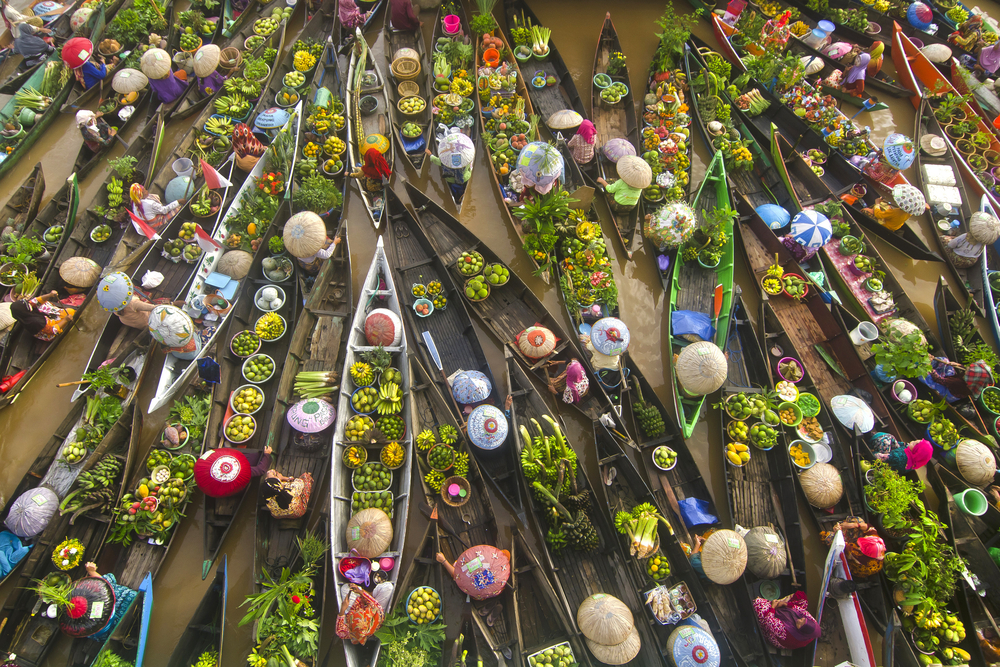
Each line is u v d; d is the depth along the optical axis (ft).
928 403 61.77
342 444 55.06
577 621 48.37
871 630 51.96
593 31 91.15
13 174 77.97
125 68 83.10
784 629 48.01
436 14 90.02
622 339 58.49
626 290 69.31
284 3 91.61
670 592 51.08
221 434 56.75
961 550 54.90
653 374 64.59
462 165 69.62
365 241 70.18
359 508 52.19
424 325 64.49
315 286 62.85
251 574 52.29
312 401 56.29
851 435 59.57
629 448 58.29
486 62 82.12
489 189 74.64
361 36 80.94
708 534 54.08
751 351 64.69
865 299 69.92
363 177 72.69
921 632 51.03
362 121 79.20
